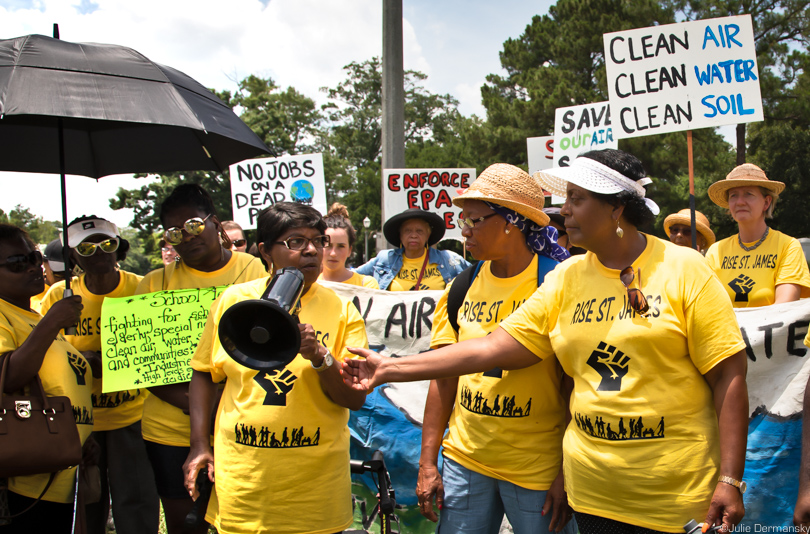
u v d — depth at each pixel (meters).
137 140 3.52
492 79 37.56
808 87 26.73
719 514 1.90
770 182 3.99
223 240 3.36
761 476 2.93
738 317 3.05
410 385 3.72
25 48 2.57
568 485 2.26
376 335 3.84
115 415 3.47
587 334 2.13
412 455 3.65
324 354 2.19
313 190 7.27
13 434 2.50
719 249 4.32
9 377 2.54
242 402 2.36
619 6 30.61
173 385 3.06
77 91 2.48
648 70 4.39
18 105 2.34
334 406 2.42
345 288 3.89
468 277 2.78
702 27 4.25
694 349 2.02
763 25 27.25
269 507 2.30
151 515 3.60
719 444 2.01
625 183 2.08
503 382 2.53
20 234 2.78
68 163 3.54
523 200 2.52
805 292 3.95
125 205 41.12
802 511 1.77
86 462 3.03
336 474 2.40
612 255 2.16
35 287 2.80
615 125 4.48
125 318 3.08
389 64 6.88
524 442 2.53
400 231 5.89
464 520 2.65
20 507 2.65
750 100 4.15
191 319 3.09
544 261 2.60
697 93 4.26
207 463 2.49
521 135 31.62
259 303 1.82
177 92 2.71
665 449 2.00
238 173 7.43
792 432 2.90
